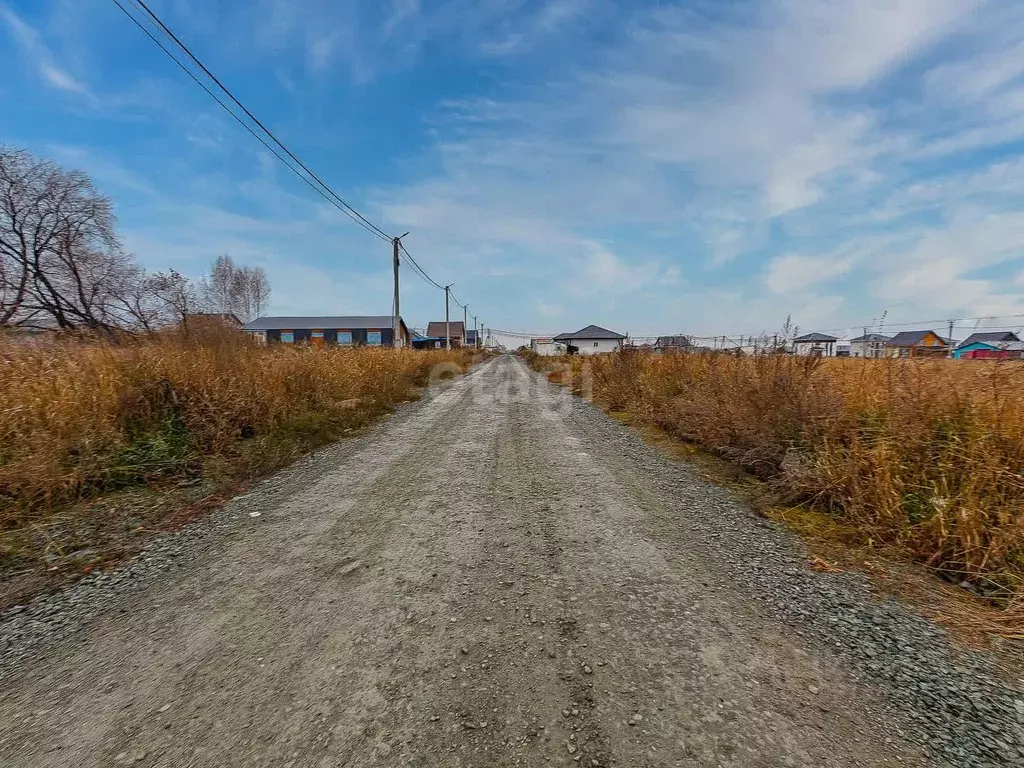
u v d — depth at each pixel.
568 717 1.62
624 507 3.86
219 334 7.86
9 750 1.50
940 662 1.94
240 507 3.90
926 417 3.64
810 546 3.10
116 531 3.38
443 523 3.51
